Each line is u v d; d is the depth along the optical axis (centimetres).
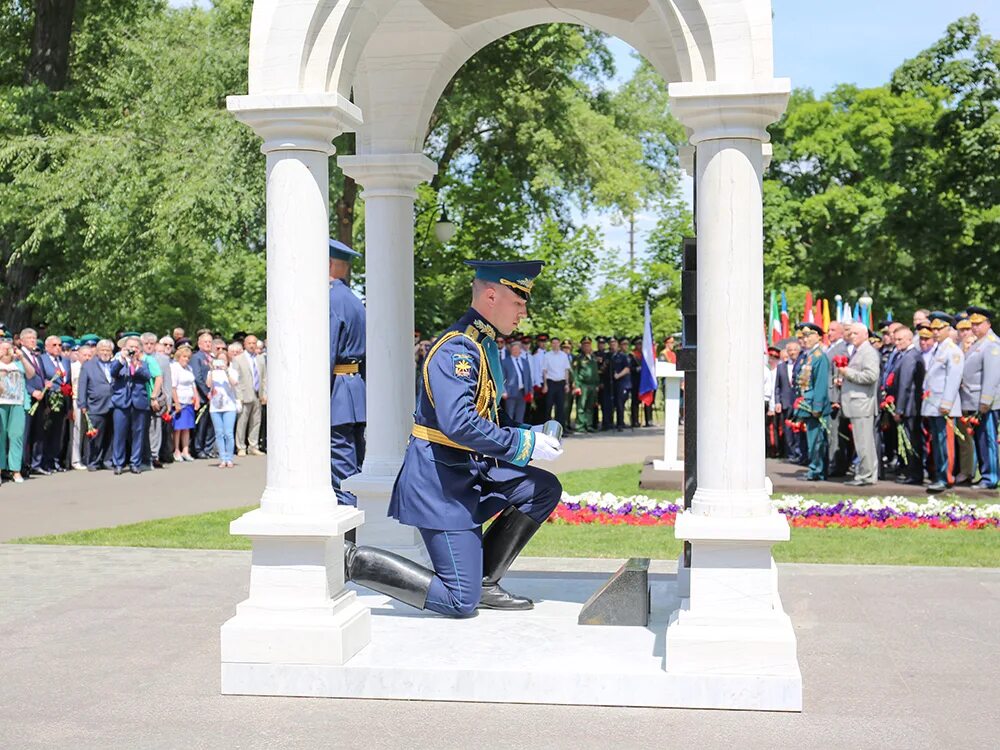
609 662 550
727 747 474
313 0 565
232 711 528
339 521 561
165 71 2439
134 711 528
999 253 3300
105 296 2452
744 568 535
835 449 1521
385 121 816
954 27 3139
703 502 543
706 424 546
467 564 635
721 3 538
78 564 929
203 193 2134
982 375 1346
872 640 661
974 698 546
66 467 1820
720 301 543
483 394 630
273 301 573
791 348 1830
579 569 882
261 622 560
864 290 4381
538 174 2822
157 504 1370
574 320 3722
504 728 500
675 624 539
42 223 2202
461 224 2705
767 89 530
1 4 2664
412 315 846
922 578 852
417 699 545
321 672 548
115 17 2770
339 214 2442
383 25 761
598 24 774
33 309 2620
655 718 515
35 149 2291
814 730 497
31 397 1684
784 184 4672
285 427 570
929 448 1423
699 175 552
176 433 1955
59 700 546
